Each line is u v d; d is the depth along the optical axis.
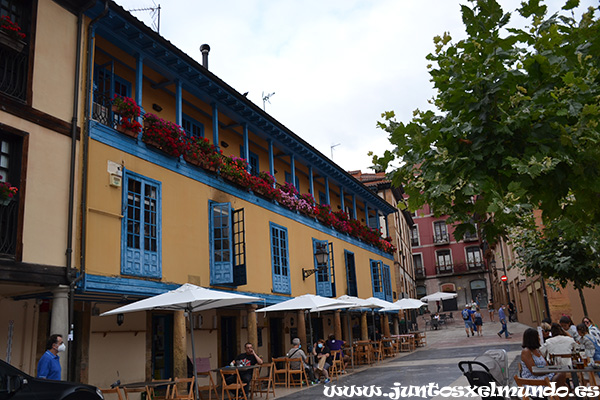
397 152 5.00
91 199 10.59
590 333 8.84
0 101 9.02
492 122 4.74
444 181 4.75
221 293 10.54
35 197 9.37
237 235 15.09
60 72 10.41
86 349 11.61
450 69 4.91
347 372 17.89
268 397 13.12
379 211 33.84
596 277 12.81
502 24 4.86
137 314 13.20
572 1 5.11
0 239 8.70
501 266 44.56
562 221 5.12
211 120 17.11
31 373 10.50
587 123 4.39
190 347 15.01
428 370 15.68
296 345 15.33
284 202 18.97
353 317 28.75
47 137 9.83
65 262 9.77
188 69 14.23
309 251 20.56
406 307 24.39
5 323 10.20
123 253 11.16
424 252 61.00
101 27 11.84
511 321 37.34
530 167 4.28
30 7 10.02
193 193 13.84
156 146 12.60
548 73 4.84
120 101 11.71
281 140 19.88
